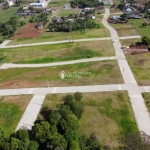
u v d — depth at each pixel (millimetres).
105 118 53656
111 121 52656
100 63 79562
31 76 74562
